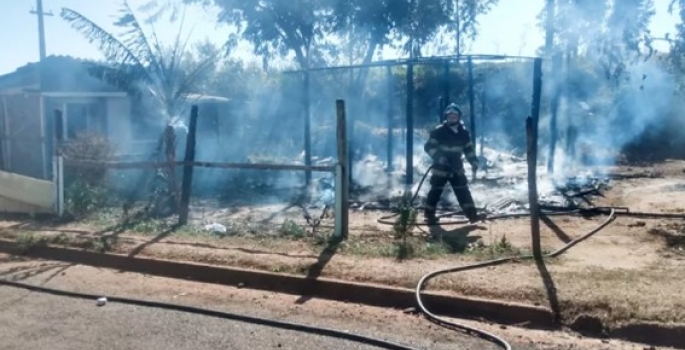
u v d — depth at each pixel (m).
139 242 9.05
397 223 9.45
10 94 18.69
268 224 10.45
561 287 6.32
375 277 7.02
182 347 5.41
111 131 19.38
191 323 6.06
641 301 5.84
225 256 8.14
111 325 6.01
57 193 11.25
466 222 10.49
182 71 18.41
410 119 14.87
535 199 7.68
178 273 8.01
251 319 6.11
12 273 8.06
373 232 9.66
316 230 9.67
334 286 6.98
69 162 11.38
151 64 15.86
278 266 7.62
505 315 6.02
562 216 10.98
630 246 8.41
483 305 6.14
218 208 12.59
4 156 18.88
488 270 7.12
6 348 5.41
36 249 9.26
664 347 5.32
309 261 7.76
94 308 6.59
